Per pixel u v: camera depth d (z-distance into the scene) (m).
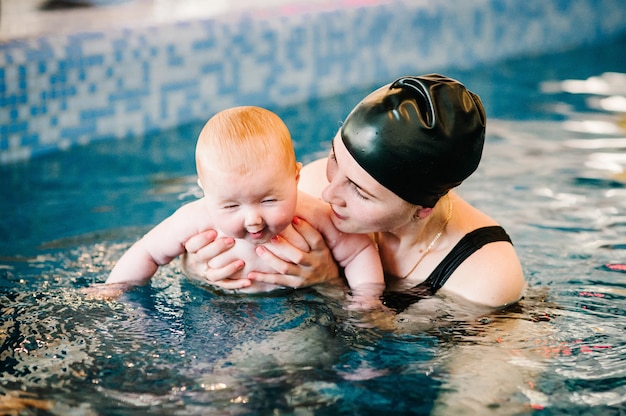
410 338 2.13
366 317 2.23
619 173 3.69
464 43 6.03
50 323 2.18
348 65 5.35
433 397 1.88
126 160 3.93
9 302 2.32
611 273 2.63
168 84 4.51
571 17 6.78
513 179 3.61
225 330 2.15
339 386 1.91
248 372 1.95
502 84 5.45
